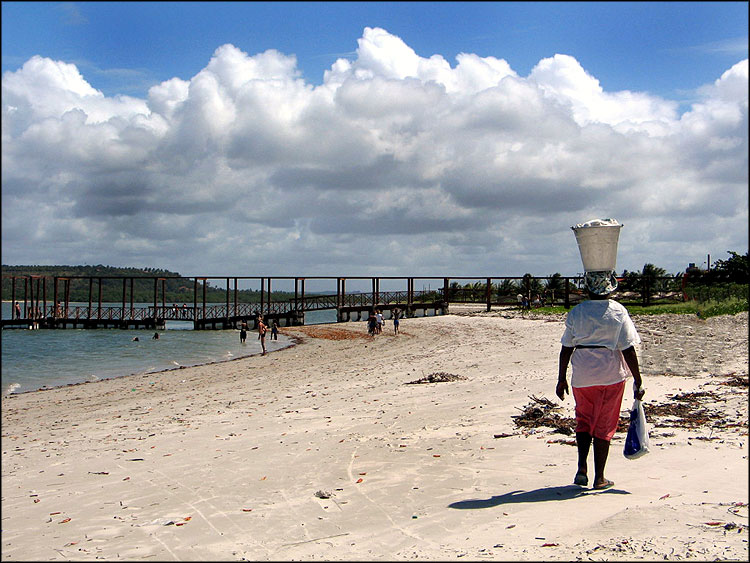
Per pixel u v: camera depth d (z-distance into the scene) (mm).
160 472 7707
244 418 12406
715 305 34812
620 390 5418
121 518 5609
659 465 6160
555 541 3994
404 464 7051
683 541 3717
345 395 14781
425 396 13016
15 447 10992
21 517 5895
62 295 175375
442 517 4902
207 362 32344
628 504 4809
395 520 4930
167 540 4801
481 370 17094
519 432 8406
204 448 9258
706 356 15430
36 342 47781
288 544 4500
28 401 19484
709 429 7727
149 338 51750
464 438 8289
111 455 9320
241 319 61688
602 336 5418
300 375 22188
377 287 61500
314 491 6117
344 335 46531
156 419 13531
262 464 7688
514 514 4789
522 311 51781
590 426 5488
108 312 72938
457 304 71438
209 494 6316
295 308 60781
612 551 3635
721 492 5035
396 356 26578
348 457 7676
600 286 5566
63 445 10812
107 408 16734
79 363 32938
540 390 12250
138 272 195125
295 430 10234
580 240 5672
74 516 5816
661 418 8594
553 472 6219
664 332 22812
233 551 4402
